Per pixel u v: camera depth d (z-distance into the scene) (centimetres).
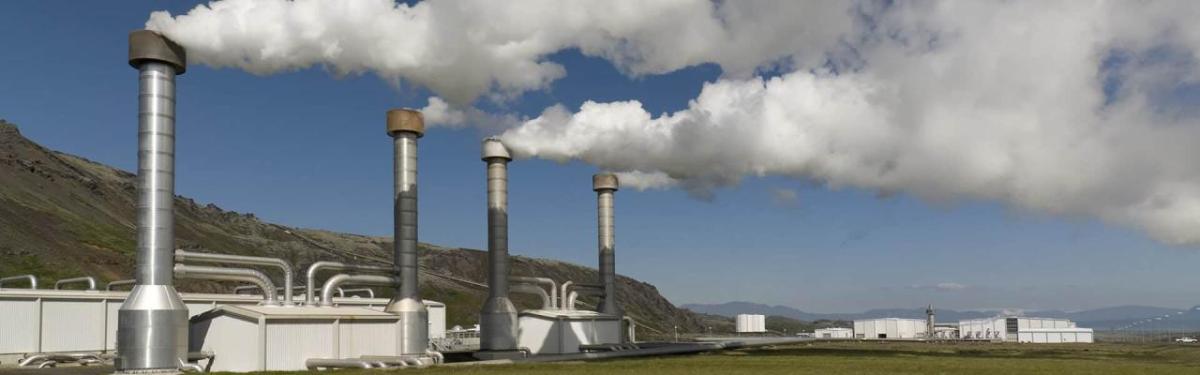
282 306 6053
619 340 9688
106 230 19462
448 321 19338
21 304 6319
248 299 7694
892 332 17262
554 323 8788
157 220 5259
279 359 5569
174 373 5050
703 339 14562
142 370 5038
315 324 5841
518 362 6944
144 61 5347
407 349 6806
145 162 5284
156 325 5097
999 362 7331
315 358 5794
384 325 6444
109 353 6844
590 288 10200
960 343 13800
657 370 5922
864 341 14312
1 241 14525
